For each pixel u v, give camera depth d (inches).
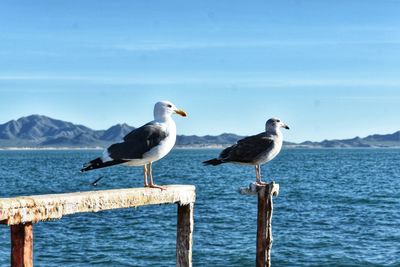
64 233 1133.7
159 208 1464.1
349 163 5251.0
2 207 364.2
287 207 1612.9
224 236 1117.7
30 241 386.9
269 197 594.2
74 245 1033.5
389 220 1350.9
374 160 6107.3
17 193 2247.8
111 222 1258.0
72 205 406.3
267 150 598.5
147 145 488.4
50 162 5821.9
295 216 1414.9
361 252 995.3
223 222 1294.3
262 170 3981.3
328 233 1166.3
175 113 514.3
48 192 2293.3
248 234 1138.7
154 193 475.5
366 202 1760.6
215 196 1926.7
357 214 1460.4
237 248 1010.7
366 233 1168.2
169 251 997.8
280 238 1109.1
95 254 972.6
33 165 4992.6
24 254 383.6
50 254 968.3
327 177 3132.4
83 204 414.3
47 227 1189.1
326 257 961.5
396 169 4042.8
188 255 518.3
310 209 1566.2
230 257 949.8
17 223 373.7
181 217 518.3
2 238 1048.2
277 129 614.5
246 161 602.2
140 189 471.2
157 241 1075.9
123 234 1133.7
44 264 906.7
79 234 1128.2
